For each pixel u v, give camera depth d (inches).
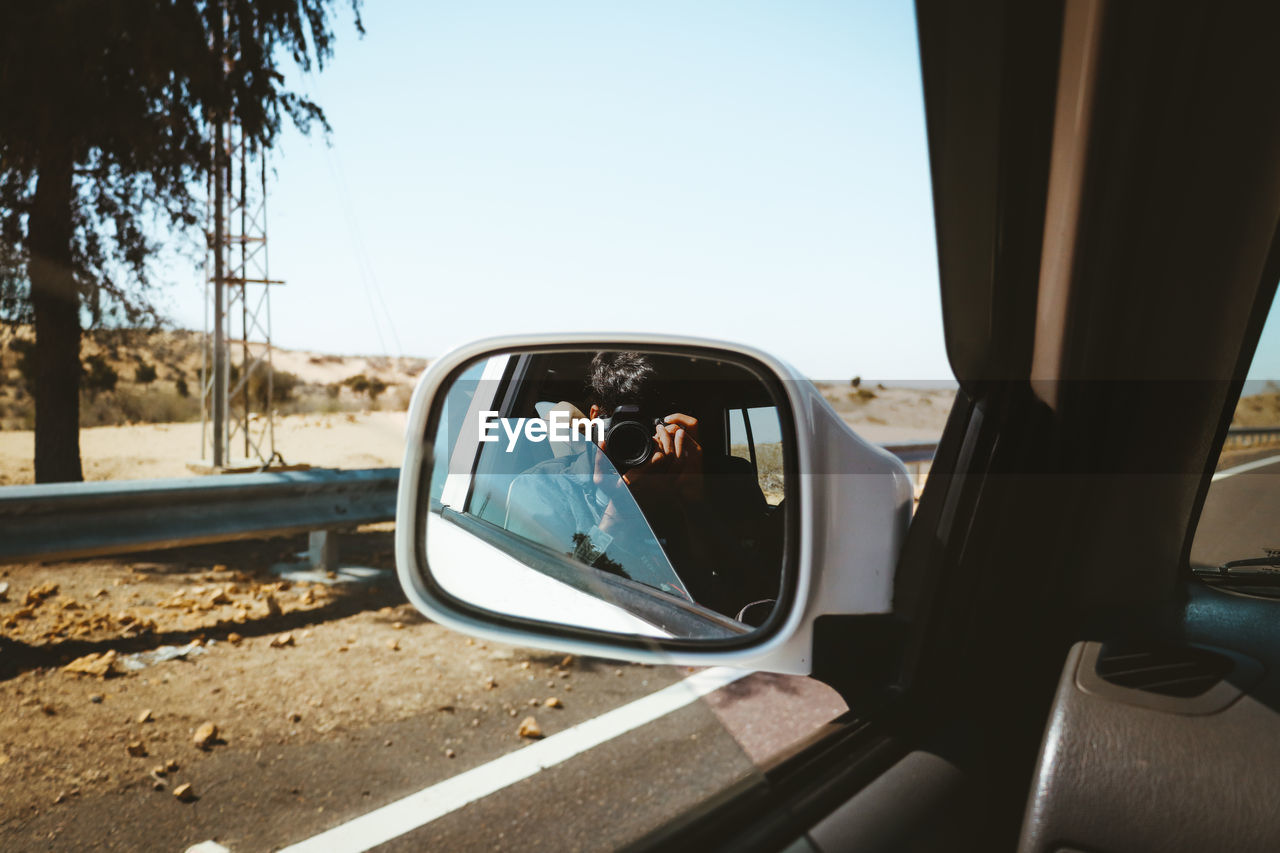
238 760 68.5
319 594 156.6
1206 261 44.4
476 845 57.8
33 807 57.6
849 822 37.5
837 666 43.8
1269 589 53.0
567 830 56.4
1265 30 39.7
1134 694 39.2
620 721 74.7
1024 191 42.9
